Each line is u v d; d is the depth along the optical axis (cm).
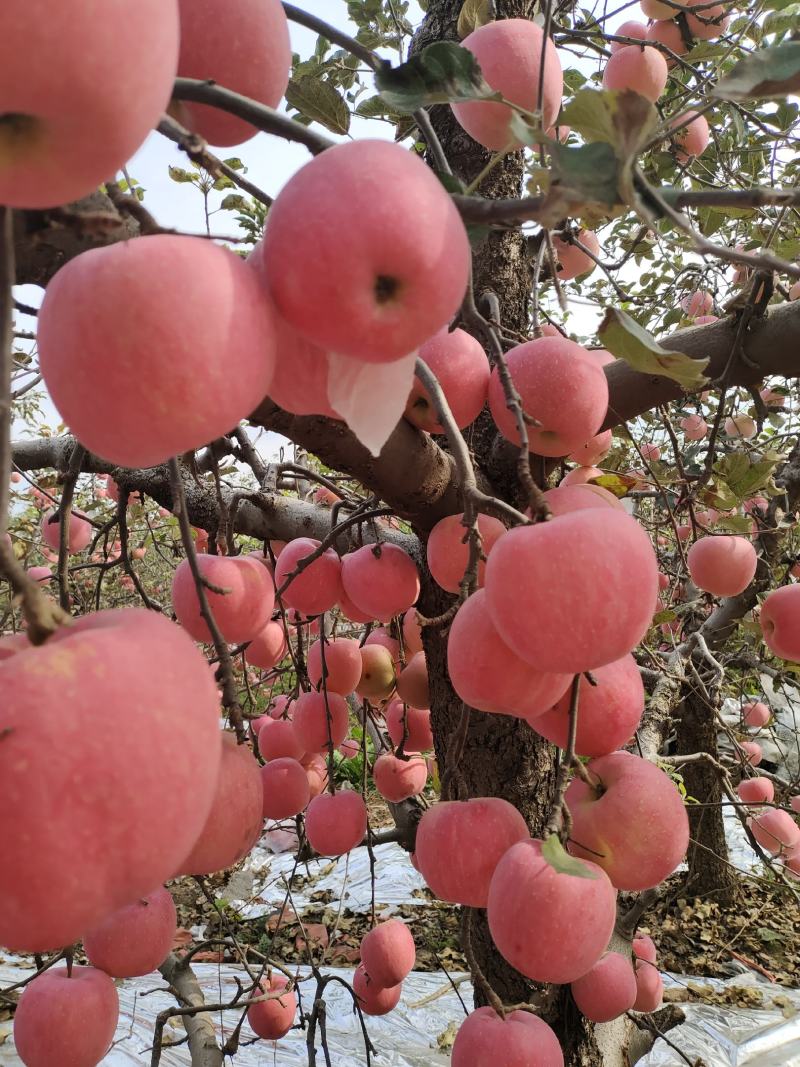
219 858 81
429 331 62
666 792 106
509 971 183
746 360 168
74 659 49
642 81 192
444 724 190
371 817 696
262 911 525
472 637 93
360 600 158
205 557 139
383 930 226
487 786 183
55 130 45
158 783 49
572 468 207
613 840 104
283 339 69
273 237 60
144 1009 391
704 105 95
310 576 169
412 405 133
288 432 127
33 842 45
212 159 68
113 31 42
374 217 56
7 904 46
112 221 61
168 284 56
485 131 119
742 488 212
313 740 200
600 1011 151
